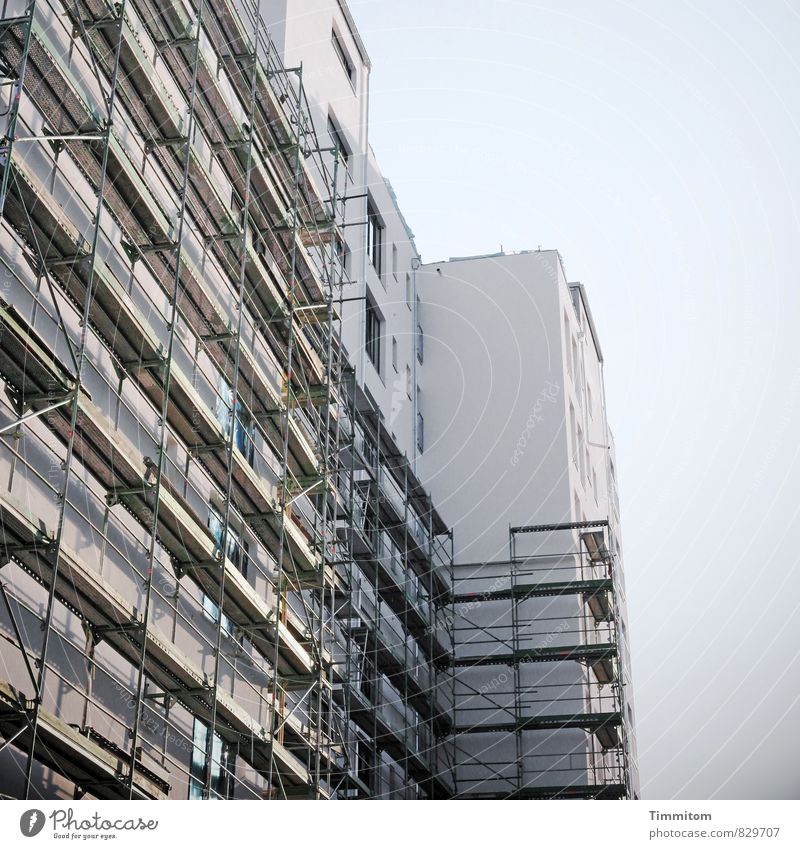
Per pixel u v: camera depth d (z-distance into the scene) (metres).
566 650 42.16
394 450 40.41
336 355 33.66
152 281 23.08
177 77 25.42
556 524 45.19
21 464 17.66
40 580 17.70
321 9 39.91
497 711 42.50
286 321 28.11
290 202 30.53
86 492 19.53
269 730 24.59
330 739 27.39
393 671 37.31
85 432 18.55
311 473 29.44
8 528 16.31
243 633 24.98
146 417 22.14
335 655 32.47
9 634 16.89
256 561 26.91
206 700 21.34
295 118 32.38
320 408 31.36
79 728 17.81
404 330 47.62
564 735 41.75
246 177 26.45
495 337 49.75
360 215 42.53
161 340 23.28
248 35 28.64
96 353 20.55
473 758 41.66
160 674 21.05
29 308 18.50
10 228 18.20
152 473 20.86
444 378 49.31
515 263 51.06
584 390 56.25
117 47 20.66
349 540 31.88
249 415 27.42
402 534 40.44
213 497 24.72
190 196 25.14
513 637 43.12
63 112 20.09
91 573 17.73
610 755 49.09
